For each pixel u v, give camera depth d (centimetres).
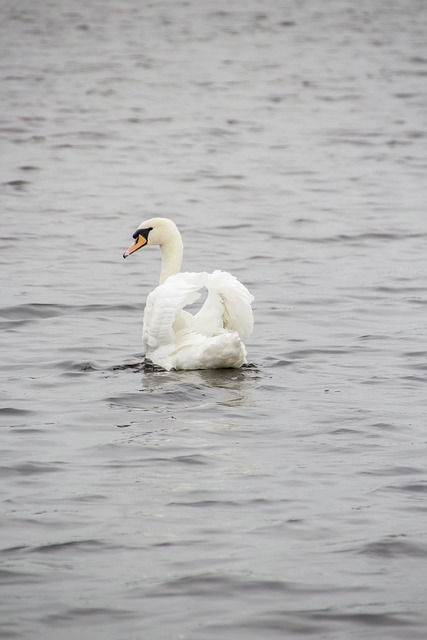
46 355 1530
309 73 6166
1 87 5456
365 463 1098
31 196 2997
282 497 1009
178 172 3406
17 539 918
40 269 2153
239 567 868
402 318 1769
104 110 4794
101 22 8888
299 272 2155
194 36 8038
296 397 1326
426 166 3553
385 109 4916
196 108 4894
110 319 1767
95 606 808
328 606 809
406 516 967
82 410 1263
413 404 1299
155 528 940
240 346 1402
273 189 3150
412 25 8825
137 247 1627
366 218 2736
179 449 1134
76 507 982
